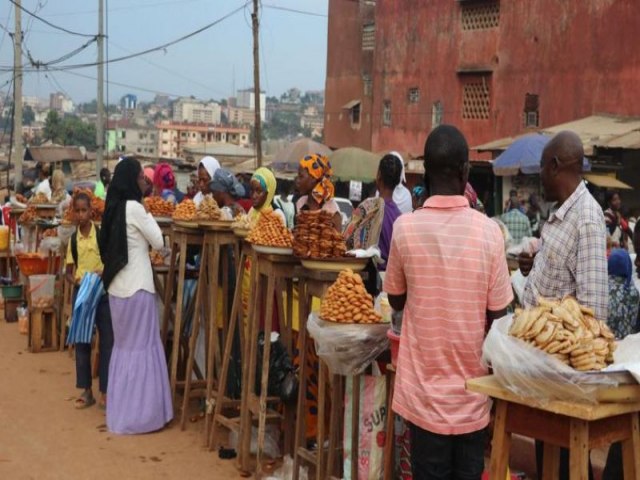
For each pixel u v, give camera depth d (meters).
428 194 3.47
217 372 6.54
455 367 3.27
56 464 5.58
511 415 3.06
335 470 4.73
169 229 7.47
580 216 3.70
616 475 3.98
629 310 4.58
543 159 3.86
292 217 7.23
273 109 127.62
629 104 20.19
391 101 29.55
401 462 4.48
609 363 2.96
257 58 25.36
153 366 6.35
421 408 3.28
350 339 4.19
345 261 4.68
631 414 3.02
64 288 8.96
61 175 11.88
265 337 5.14
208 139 86.62
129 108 175.00
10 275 11.70
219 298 6.61
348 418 4.54
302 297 5.04
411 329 3.35
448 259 3.25
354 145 34.62
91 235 7.38
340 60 35.25
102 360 6.94
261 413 5.18
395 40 29.28
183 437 6.21
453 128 3.37
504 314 3.33
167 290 6.88
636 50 19.97
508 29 23.94
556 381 2.80
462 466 3.32
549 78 22.48
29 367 8.39
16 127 28.30
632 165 18.12
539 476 4.23
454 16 26.09
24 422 6.52
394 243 3.41
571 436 2.86
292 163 22.14
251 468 5.44
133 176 6.37
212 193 7.28
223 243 6.17
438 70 27.00
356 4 34.03
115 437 6.18
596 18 21.03
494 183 21.27
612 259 4.61
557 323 2.86
